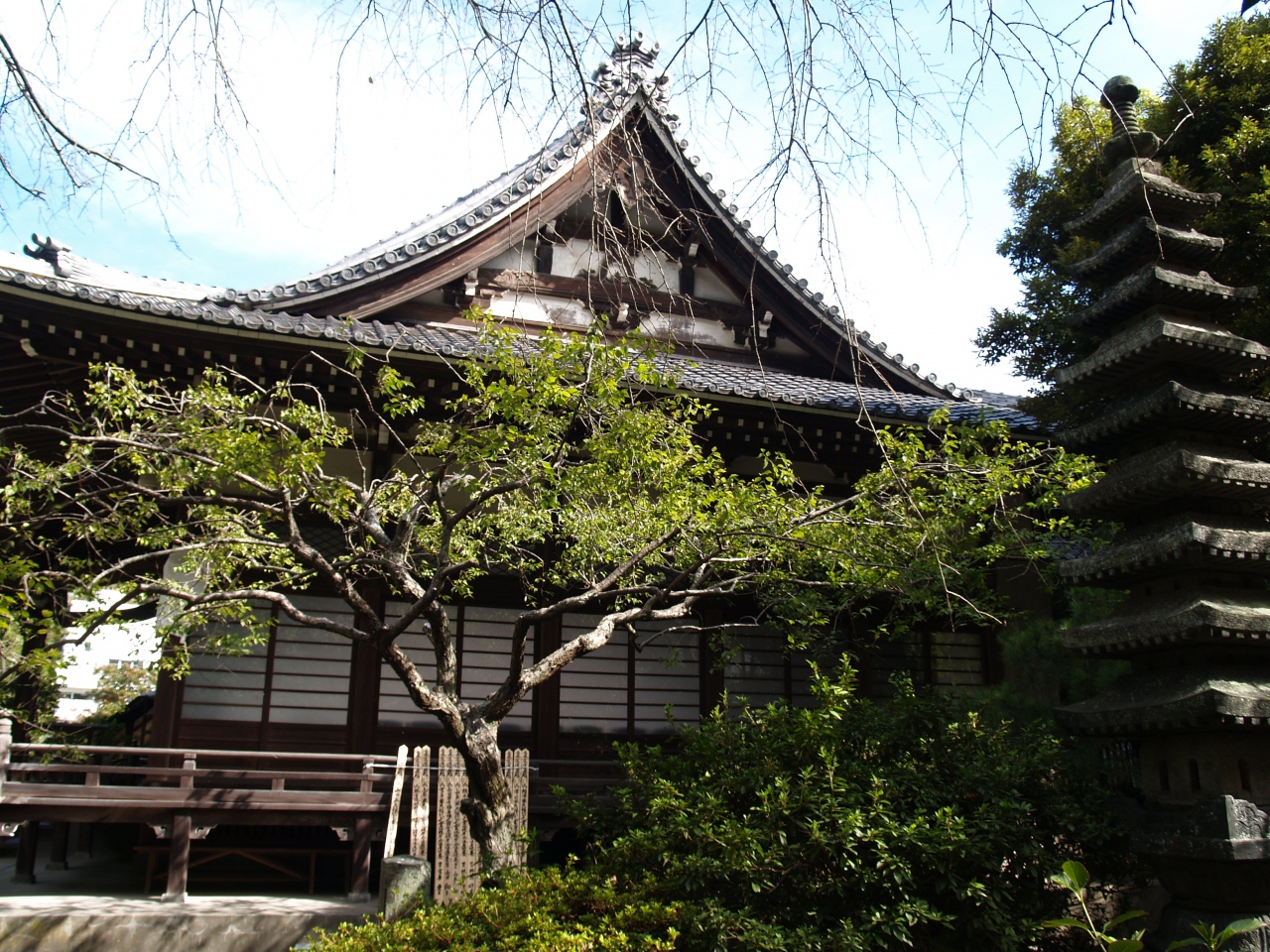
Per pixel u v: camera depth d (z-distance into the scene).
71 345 10.33
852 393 12.68
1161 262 8.25
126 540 10.77
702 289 14.32
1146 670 7.57
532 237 13.48
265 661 11.29
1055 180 13.27
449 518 7.42
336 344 10.23
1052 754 7.51
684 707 12.55
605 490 7.41
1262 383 11.02
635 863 6.99
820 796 6.81
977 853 6.58
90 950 8.26
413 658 11.80
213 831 10.84
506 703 7.35
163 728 10.86
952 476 7.99
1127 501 7.75
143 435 7.30
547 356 6.97
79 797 8.95
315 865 10.38
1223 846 6.44
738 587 9.87
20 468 7.37
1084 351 12.98
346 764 11.28
